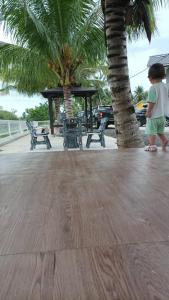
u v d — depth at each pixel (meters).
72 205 1.22
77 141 7.64
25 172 2.05
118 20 3.85
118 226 0.97
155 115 3.20
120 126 3.96
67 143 7.64
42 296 0.61
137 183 1.58
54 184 1.63
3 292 0.62
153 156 2.66
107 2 3.87
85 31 7.28
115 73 3.91
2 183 1.70
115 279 0.66
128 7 3.96
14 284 0.65
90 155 2.91
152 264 0.71
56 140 10.55
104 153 3.04
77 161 2.52
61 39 7.63
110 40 3.90
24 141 11.22
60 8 6.91
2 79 12.96
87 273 0.69
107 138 10.22
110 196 1.34
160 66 3.24
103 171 1.97
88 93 11.03
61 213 1.12
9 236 0.92
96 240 0.86
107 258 0.75
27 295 0.61
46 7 7.07
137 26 4.50
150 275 0.67
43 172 2.03
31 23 6.64
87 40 7.58
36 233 0.94
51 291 0.62
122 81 3.91
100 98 23.88
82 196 1.36
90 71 14.56
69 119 7.61
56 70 9.01
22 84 13.55
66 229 0.96
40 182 1.70
